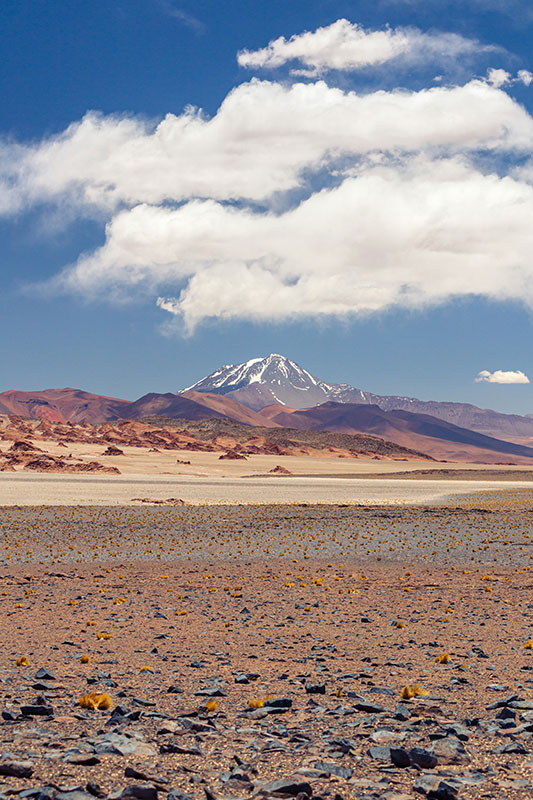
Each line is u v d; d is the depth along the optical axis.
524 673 12.95
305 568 32.91
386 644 15.88
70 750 7.42
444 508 79.75
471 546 42.72
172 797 6.11
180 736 8.30
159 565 33.66
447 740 8.03
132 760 7.21
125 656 14.23
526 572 31.48
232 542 44.56
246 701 10.54
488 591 25.50
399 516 67.88
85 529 51.38
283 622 18.77
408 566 33.94
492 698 10.91
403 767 7.31
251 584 27.20
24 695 10.52
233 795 6.31
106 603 22.03
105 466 197.50
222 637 16.59
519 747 7.91
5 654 14.18
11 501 83.50
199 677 12.34
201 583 27.50
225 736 8.43
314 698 10.81
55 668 12.91
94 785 6.16
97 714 9.42
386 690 11.19
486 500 102.31
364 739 8.45
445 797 6.25
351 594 24.66
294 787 6.31
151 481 153.75
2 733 8.16
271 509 77.06
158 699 10.55
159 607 21.36
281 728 8.82
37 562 34.06
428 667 13.45
